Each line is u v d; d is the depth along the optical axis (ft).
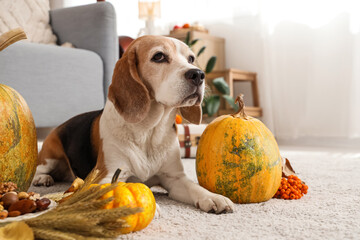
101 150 5.63
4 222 3.53
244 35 18.34
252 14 18.02
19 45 9.29
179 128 10.50
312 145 16.38
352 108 14.84
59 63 10.09
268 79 17.02
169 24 20.16
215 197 4.88
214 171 5.24
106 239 3.36
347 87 15.02
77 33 12.17
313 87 16.02
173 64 5.33
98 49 11.67
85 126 6.51
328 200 5.41
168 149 5.79
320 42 15.78
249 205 5.16
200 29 18.02
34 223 3.29
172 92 5.12
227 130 5.26
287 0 16.63
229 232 3.97
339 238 3.73
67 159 6.86
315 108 16.02
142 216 3.97
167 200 5.61
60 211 3.48
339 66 15.31
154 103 5.53
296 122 16.55
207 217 4.58
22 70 9.30
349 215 4.59
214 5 19.19
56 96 10.03
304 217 4.54
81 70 10.65
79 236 3.24
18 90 9.23
